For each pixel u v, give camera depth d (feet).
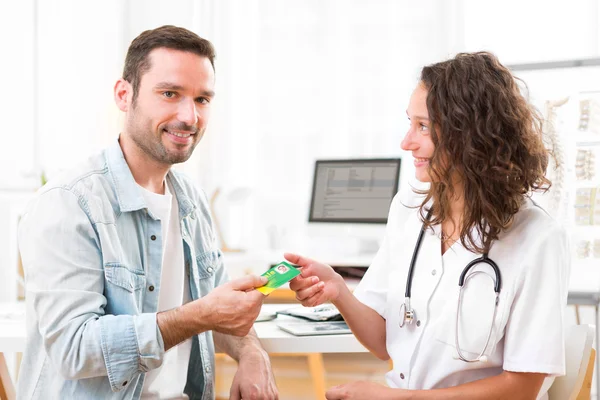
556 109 8.55
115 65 13.51
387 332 5.10
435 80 4.60
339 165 11.34
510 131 4.48
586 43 11.64
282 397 10.86
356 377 11.64
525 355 4.30
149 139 5.00
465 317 4.53
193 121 4.96
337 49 13.57
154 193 5.24
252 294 4.54
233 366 12.72
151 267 5.07
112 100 13.05
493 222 4.47
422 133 4.71
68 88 13.56
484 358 4.46
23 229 4.74
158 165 5.19
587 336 4.78
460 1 12.80
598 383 8.21
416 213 5.18
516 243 4.54
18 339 5.27
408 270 4.98
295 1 13.75
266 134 13.93
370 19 13.42
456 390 4.34
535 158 4.55
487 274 4.51
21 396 4.78
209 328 4.60
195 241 5.66
